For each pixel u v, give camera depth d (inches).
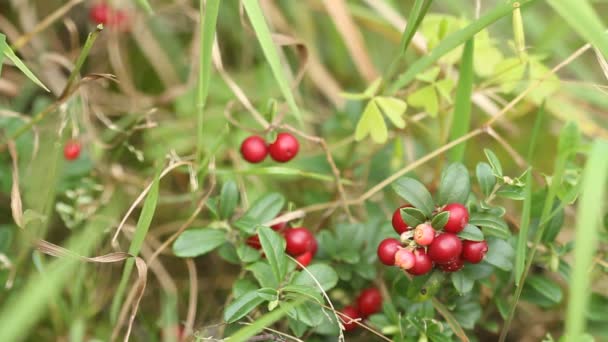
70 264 17.5
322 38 24.5
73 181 19.8
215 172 18.8
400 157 20.5
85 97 20.2
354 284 18.6
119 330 19.1
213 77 22.8
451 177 17.1
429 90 19.4
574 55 18.5
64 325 18.8
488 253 17.2
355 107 20.7
